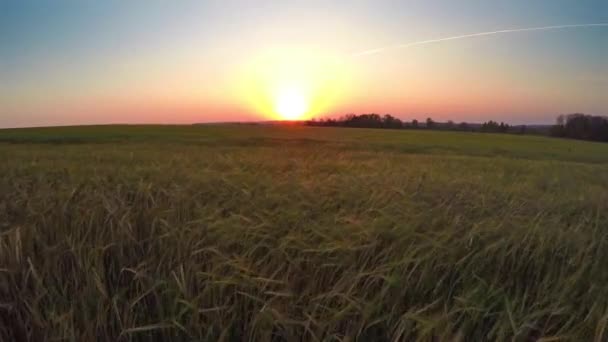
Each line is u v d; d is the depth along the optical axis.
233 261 1.79
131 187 3.57
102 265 1.83
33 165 5.47
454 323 1.44
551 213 3.06
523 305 1.53
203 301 1.64
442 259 1.90
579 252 1.95
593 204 3.35
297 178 4.16
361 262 1.95
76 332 1.50
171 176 4.25
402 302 1.64
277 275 1.87
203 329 1.55
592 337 1.40
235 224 2.21
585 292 1.70
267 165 5.85
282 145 17.81
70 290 1.76
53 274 1.83
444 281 1.82
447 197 3.32
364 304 1.58
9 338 1.58
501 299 1.63
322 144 18.94
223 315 1.59
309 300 1.72
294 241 2.10
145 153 8.99
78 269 1.85
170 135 25.09
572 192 4.50
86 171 4.82
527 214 2.93
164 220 2.33
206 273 1.66
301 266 1.98
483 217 2.71
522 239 2.12
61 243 2.00
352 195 3.30
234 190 3.43
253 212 2.64
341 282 1.75
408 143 21.30
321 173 5.11
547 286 1.71
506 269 1.96
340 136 27.19
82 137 22.36
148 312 1.67
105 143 18.08
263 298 1.69
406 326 1.45
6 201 2.89
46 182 3.81
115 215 2.29
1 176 4.36
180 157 7.37
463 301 1.49
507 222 2.41
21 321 1.59
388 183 3.87
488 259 1.93
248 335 1.57
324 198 3.08
